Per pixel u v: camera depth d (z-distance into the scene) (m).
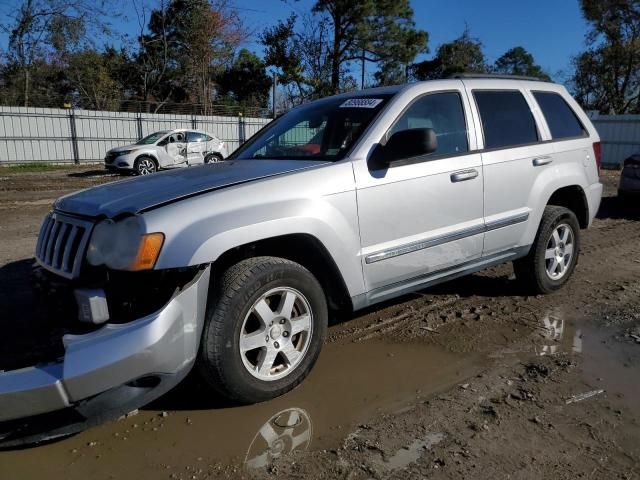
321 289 3.28
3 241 7.35
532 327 4.31
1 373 2.45
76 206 3.00
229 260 3.13
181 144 19.42
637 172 10.11
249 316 3.05
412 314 4.59
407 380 3.43
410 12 36.84
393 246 3.59
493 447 2.70
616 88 37.91
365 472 2.51
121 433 2.85
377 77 39.81
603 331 4.23
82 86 35.09
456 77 4.32
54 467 2.58
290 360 3.17
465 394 3.24
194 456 2.65
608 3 34.34
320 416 3.00
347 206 3.33
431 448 2.70
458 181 3.95
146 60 37.03
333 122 3.90
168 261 2.65
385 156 3.46
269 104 39.72
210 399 3.19
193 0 35.91
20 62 31.56
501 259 4.48
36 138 23.08
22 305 3.23
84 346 2.48
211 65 37.59
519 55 67.50
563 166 4.86
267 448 2.71
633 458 2.61
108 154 18.69
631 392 3.26
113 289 2.66
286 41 37.16
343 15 36.03
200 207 2.81
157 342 2.57
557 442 2.74
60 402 2.43
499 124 4.43
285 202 3.07
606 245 7.36
